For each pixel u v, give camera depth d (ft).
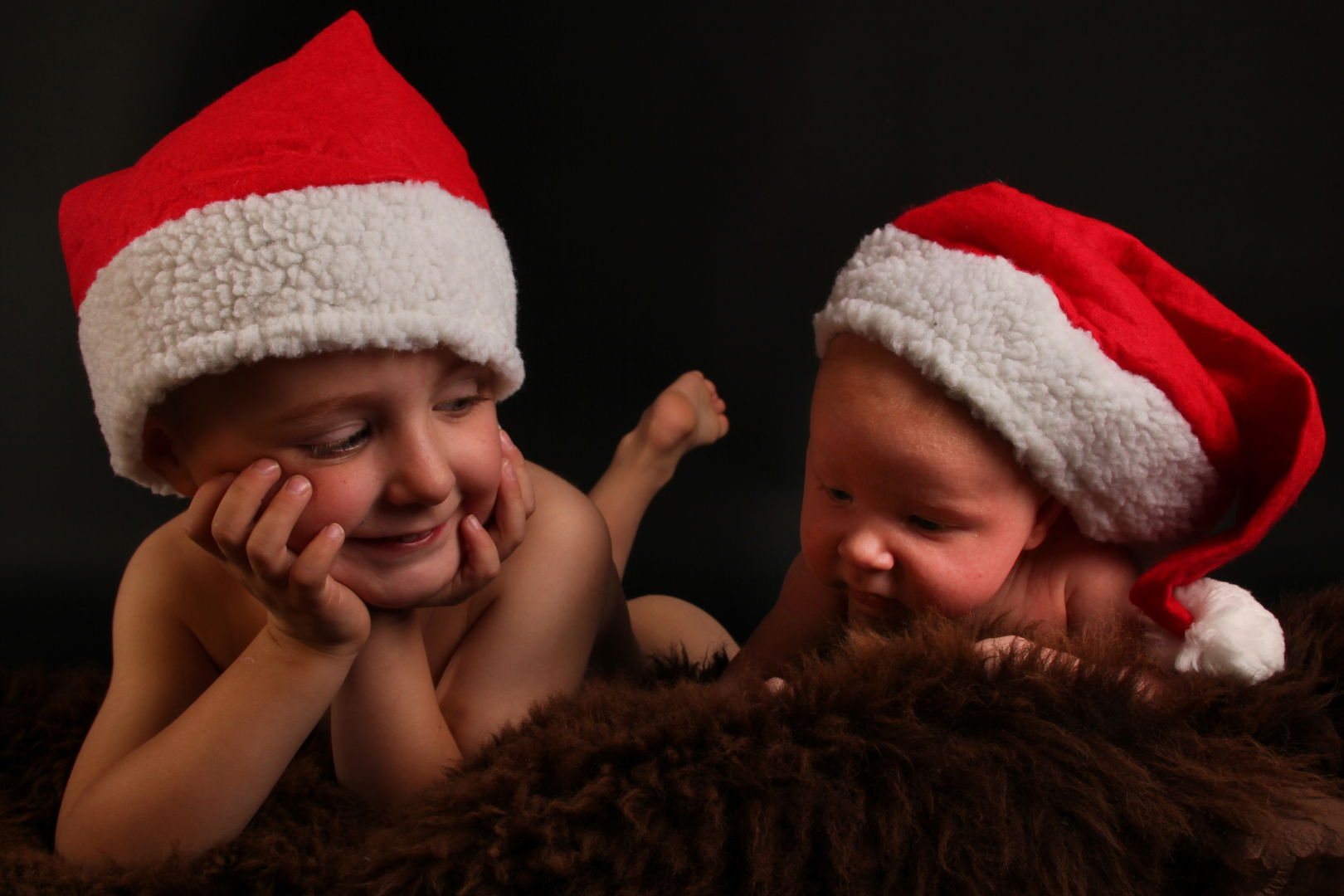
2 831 2.96
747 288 5.55
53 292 5.19
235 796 2.80
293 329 2.60
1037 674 2.74
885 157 5.40
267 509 2.67
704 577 4.96
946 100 5.34
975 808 2.60
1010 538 3.00
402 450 2.71
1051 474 2.95
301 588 2.69
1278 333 5.17
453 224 2.73
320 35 2.84
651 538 5.19
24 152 5.13
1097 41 5.23
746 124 5.47
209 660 3.17
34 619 4.52
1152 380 2.90
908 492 2.94
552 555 3.18
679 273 5.57
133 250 2.65
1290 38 5.14
